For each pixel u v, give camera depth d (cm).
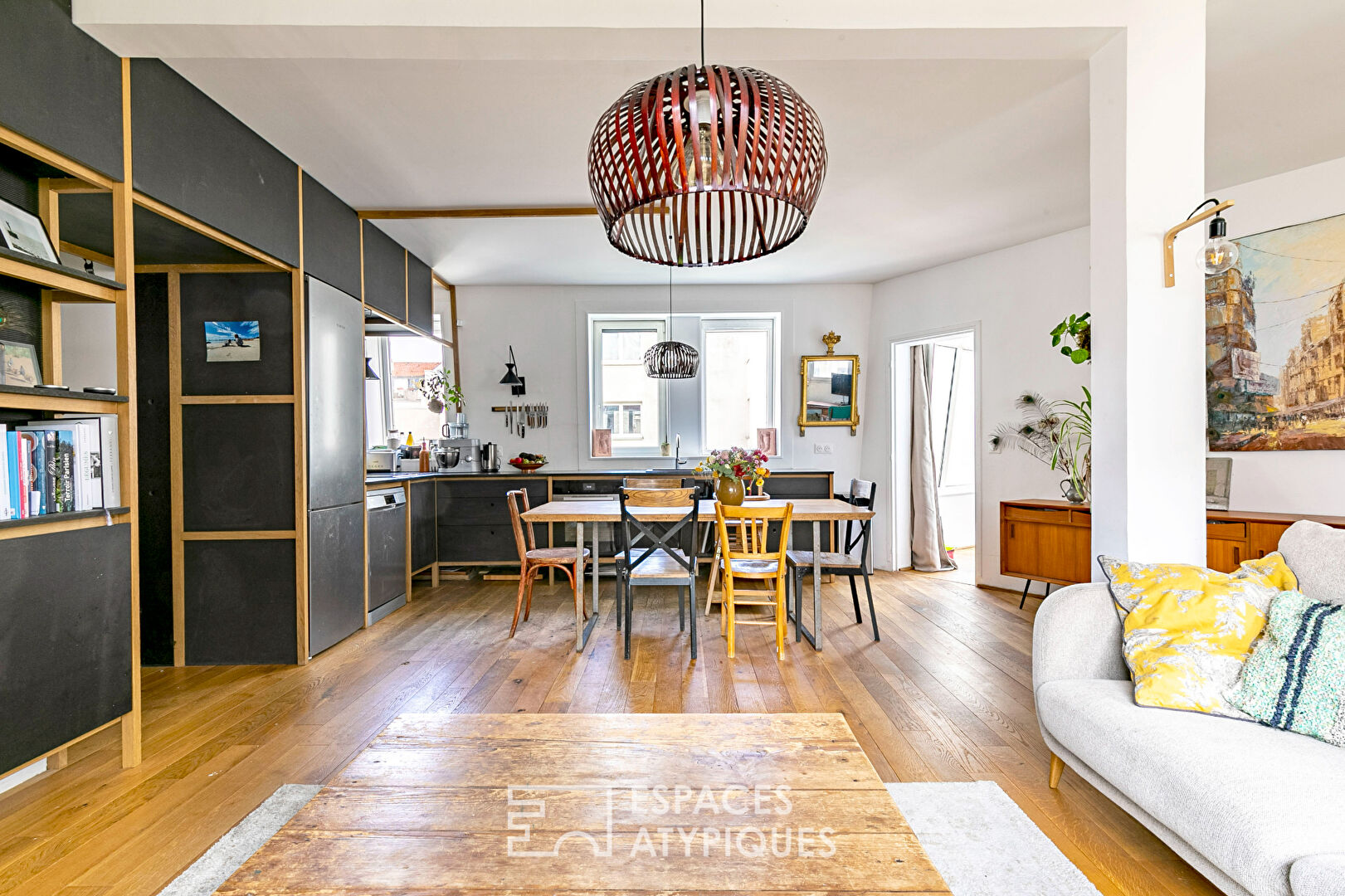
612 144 131
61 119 192
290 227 321
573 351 604
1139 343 213
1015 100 279
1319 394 338
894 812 112
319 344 342
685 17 199
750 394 616
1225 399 372
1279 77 262
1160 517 213
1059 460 448
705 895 90
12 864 165
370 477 424
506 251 487
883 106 284
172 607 325
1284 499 352
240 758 222
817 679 295
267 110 275
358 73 249
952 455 693
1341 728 142
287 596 323
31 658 186
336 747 230
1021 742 231
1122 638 191
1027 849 167
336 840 104
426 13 198
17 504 183
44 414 216
